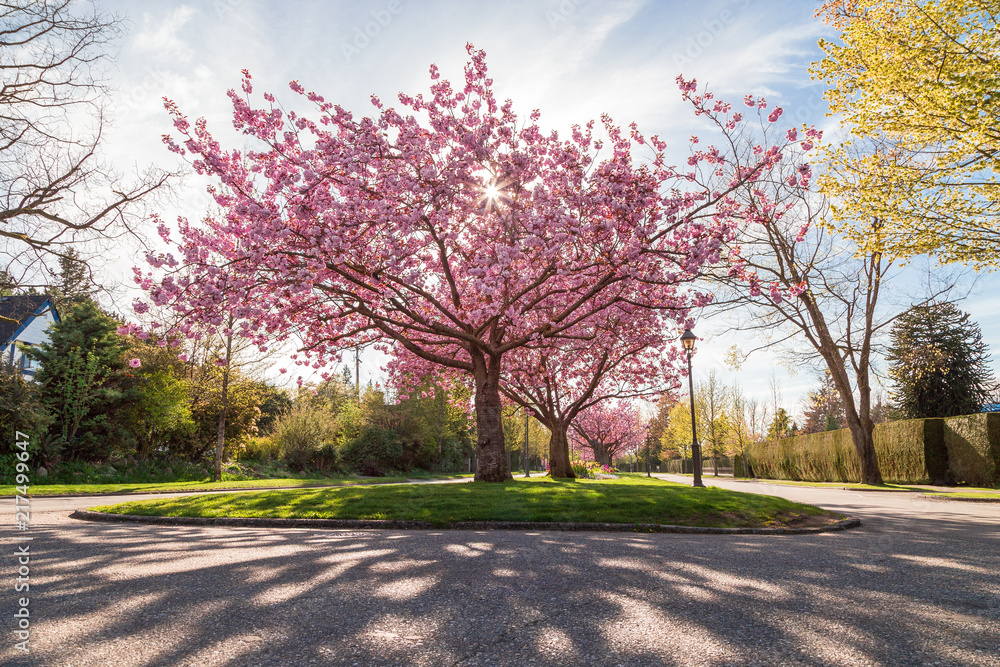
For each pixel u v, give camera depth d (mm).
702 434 54062
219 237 11711
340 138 10320
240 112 10023
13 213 14383
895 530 8062
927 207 12805
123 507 9805
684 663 2738
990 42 11586
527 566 5000
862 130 13703
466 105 11570
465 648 2949
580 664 2730
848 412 22406
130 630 3213
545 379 19750
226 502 9820
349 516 8469
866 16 13812
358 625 3314
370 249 11445
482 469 13648
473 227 12250
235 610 3605
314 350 14602
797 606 3721
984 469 19328
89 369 22234
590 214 10875
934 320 39875
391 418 41625
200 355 25344
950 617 3482
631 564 5125
